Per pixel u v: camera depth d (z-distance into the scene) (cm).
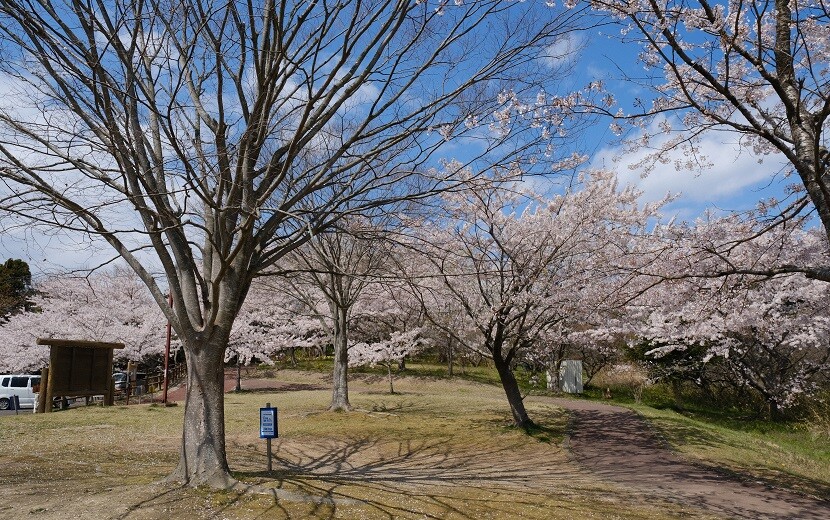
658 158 845
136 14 598
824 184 579
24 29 573
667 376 2014
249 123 654
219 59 615
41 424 1177
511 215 1405
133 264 671
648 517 610
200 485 601
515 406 1322
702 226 1160
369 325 2762
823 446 1326
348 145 734
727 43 629
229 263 611
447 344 2652
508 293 1234
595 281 1237
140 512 525
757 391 1950
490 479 798
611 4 655
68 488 604
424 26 712
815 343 1462
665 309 1338
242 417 1455
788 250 1070
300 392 2252
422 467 899
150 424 1227
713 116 658
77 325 2319
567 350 2342
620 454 1058
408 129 782
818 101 733
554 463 966
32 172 588
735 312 1303
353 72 702
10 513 515
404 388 2486
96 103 578
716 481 841
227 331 656
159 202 601
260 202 604
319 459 939
